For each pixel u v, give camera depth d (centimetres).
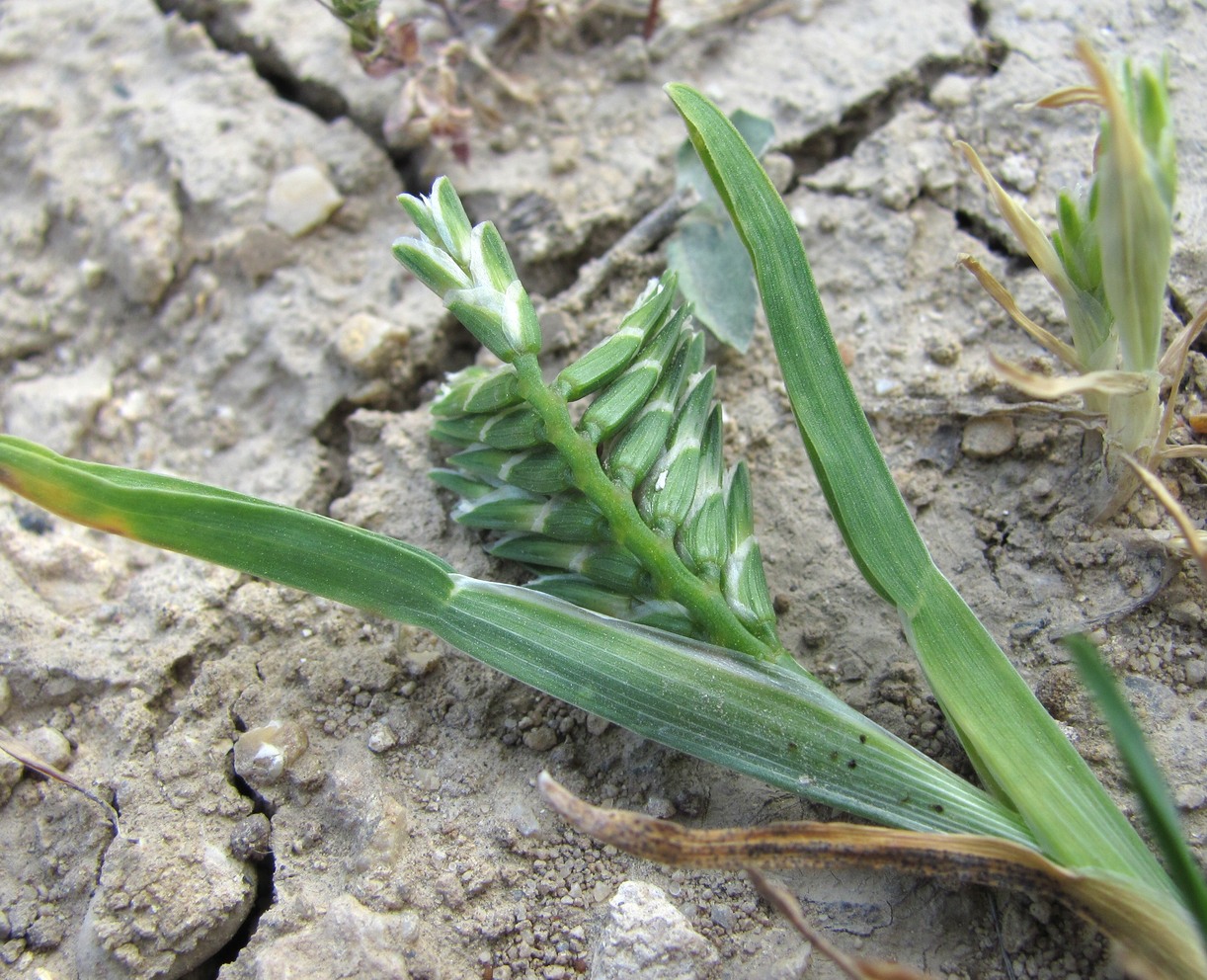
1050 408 5
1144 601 5
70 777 5
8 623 5
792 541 5
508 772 5
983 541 5
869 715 5
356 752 5
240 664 5
